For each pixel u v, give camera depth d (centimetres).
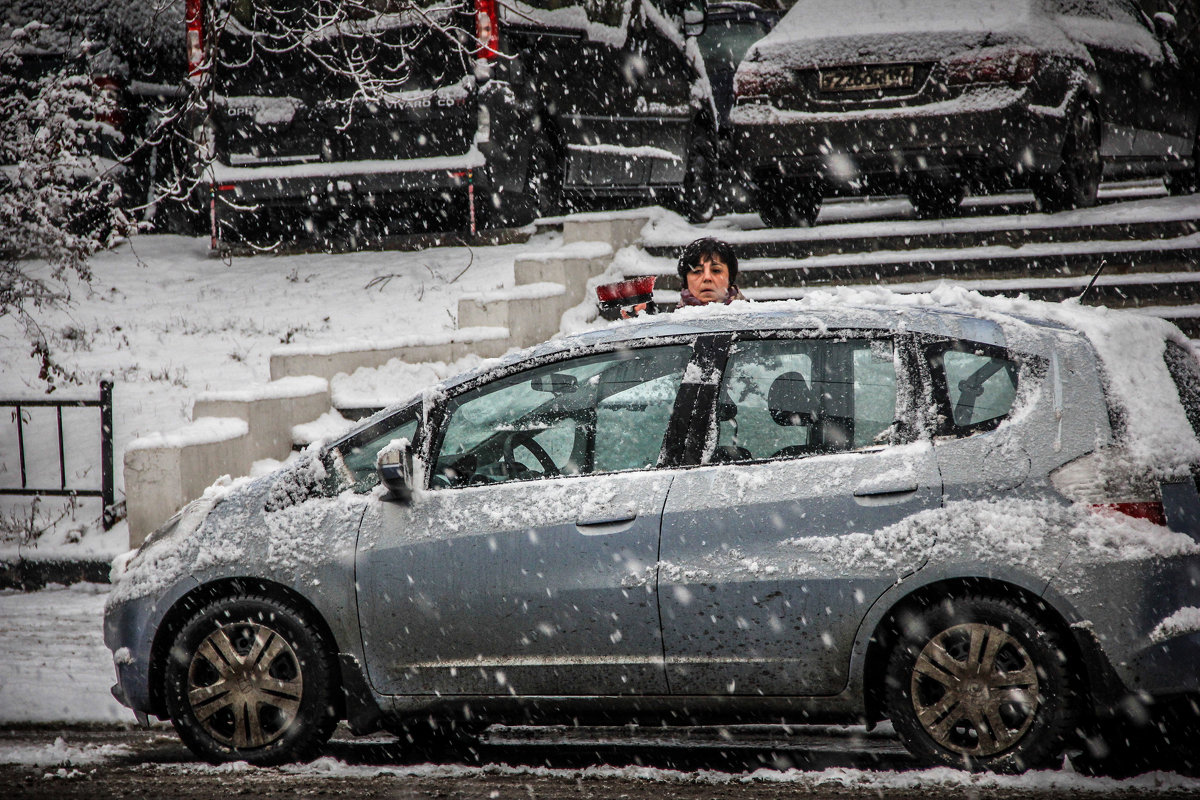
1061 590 1620
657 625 1761
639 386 1870
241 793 1762
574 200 5234
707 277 2542
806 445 1775
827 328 1822
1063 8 4159
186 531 2005
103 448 3325
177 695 1947
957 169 3928
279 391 3544
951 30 3844
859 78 3938
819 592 1702
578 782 1792
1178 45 5003
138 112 5494
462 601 1838
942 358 1761
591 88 4738
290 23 4397
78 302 4884
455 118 4362
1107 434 1661
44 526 3356
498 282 4597
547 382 1917
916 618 1700
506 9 4366
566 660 1805
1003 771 1670
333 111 4450
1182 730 1836
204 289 5016
